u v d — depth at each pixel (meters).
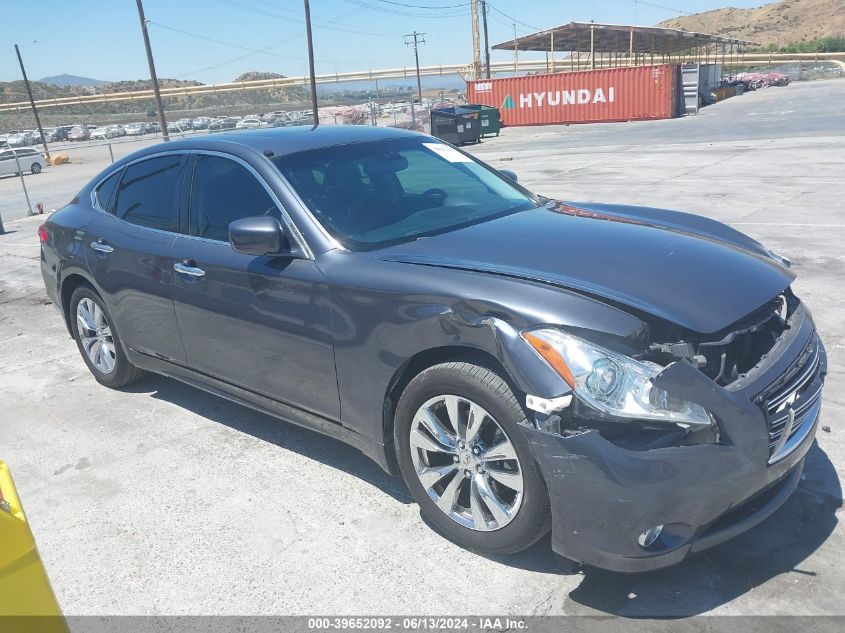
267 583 2.81
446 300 2.70
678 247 2.98
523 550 2.73
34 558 1.63
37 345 6.00
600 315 2.45
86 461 3.90
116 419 4.39
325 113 43.59
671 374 2.32
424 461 2.94
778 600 2.51
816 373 2.77
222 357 3.71
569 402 2.37
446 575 2.78
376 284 2.92
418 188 3.70
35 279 8.50
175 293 3.83
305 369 3.28
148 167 4.23
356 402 3.10
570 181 13.39
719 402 2.34
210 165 3.82
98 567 3.00
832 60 113.12
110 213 4.43
